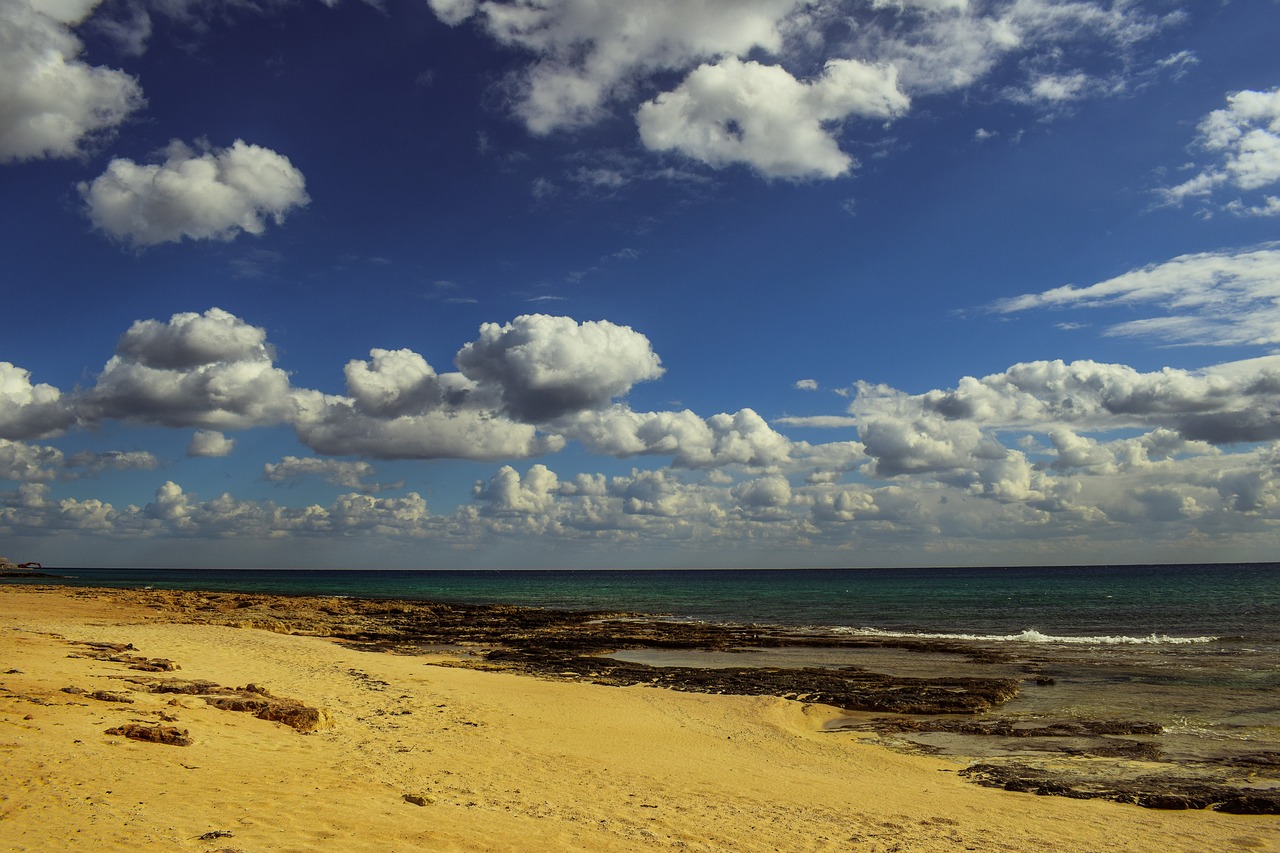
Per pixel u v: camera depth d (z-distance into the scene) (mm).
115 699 14359
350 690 20766
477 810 10891
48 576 164250
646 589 132500
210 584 132375
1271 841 12672
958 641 43344
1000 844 11914
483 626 52781
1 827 7613
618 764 15617
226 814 8992
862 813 13266
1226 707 24547
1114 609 71500
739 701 24422
